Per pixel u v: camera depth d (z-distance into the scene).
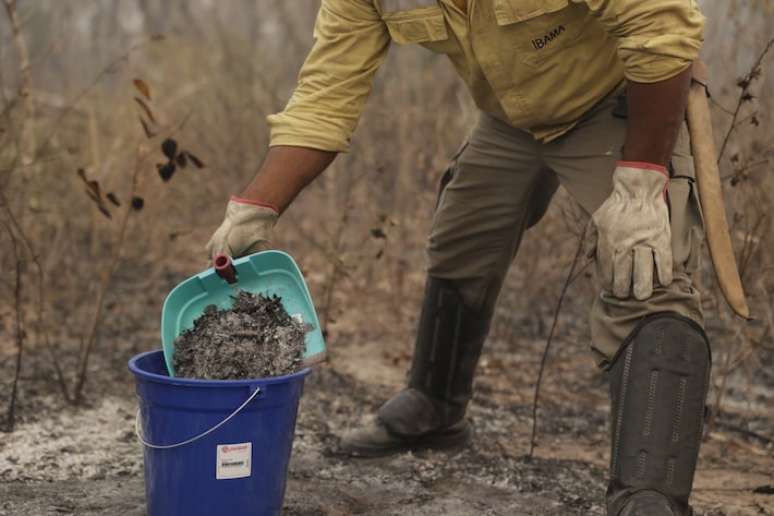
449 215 3.60
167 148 3.81
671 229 2.85
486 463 3.85
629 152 2.79
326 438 4.14
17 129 5.42
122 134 6.96
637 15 2.65
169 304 2.99
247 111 7.14
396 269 6.22
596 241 2.85
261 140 7.06
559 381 5.13
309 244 6.90
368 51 3.23
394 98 6.75
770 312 4.58
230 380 2.76
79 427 4.14
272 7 8.52
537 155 3.37
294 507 3.35
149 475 2.90
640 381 2.75
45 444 3.91
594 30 2.94
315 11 7.93
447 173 3.64
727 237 2.86
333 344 5.70
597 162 3.10
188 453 2.80
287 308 3.04
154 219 6.85
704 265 5.59
